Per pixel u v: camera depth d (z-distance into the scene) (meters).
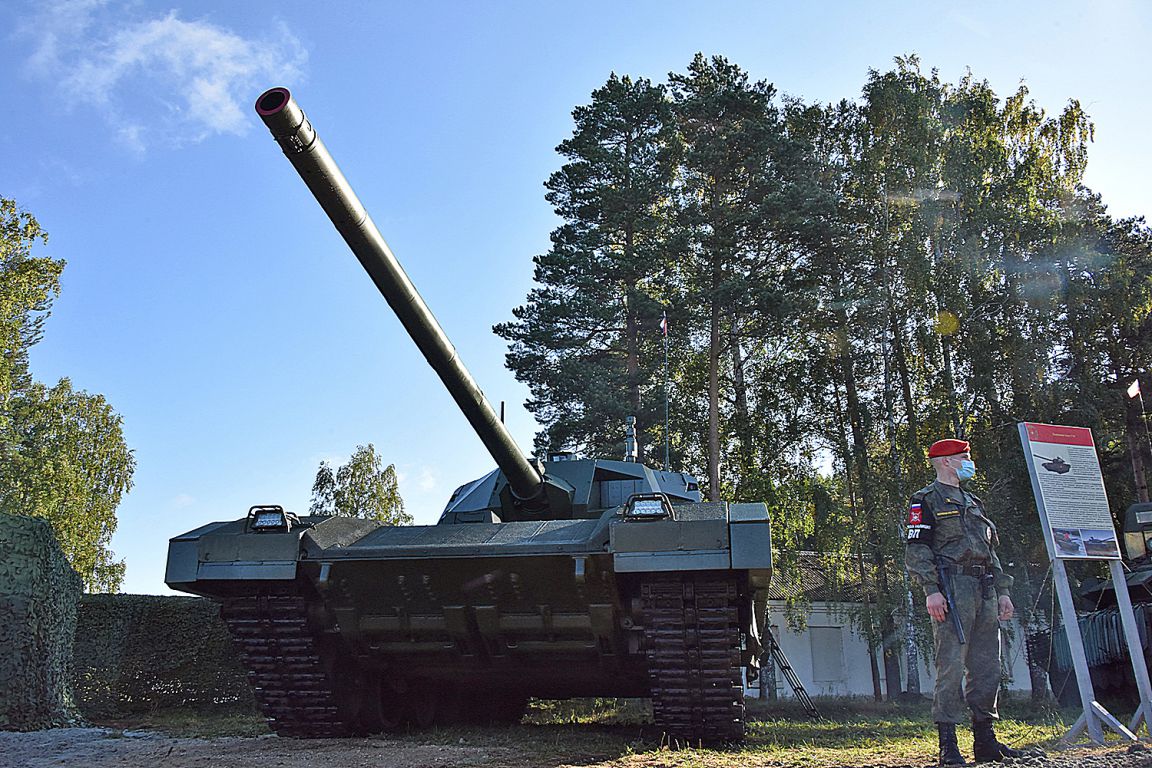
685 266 31.59
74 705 14.46
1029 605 25.33
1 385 33.00
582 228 32.47
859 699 28.42
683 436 32.69
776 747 9.37
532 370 32.00
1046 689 24.27
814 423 31.14
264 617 9.89
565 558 9.15
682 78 33.69
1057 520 8.29
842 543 28.98
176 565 9.67
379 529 10.47
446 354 9.37
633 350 31.64
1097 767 5.75
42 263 31.55
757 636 10.84
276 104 6.78
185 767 8.12
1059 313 28.86
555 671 10.70
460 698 13.16
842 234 29.53
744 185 31.70
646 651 9.28
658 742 9.83
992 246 28.34
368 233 8.00
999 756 6.54
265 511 9.84
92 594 17.45
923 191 28.70
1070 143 31.64
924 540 6.63
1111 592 19.44
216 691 17.77
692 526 8.84
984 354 27.23
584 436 31.09
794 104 33.34
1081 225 28.70
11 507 39.41
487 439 10.53
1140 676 8.25
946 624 6.46
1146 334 32.47
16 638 12.76
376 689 11.06
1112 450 32.59
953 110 30.16
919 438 28.09
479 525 10.13
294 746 9.72
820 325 30.53
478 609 9.67
